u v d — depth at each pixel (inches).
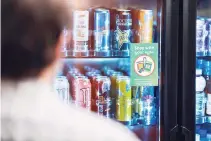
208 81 90.0
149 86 84.0
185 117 79.4
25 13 74.6
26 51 75.3
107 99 82.5
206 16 90.4
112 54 81.8
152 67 82.0
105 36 81.3
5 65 74.2
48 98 77.5
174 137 79.4
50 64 77.4
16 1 73.9
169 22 78.0
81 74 82.9
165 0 77.8
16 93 75.1
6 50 74.1
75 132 79.7
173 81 79.0
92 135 81.2
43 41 76.2
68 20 78.1
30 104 76.1
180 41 78.5
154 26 83.4
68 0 77.7
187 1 77.9
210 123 91.3
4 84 74.4
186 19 78.1
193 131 80.0
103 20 81.1
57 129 78.4
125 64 84.9
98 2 82.5
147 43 81.7
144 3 85.0
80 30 79.3
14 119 75.3
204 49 87.1
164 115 79.4
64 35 78.0
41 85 76.8
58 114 78.5
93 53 80.6
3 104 74.4
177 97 79.3
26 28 74.9
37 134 76.9
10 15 73.8
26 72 75.5
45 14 75.9
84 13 79.3
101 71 84.6
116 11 82.4
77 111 80.0
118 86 83.1
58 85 78.3
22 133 75.9
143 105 84.4
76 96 80.0
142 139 84.5
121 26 82.4
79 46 79.4
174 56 78.6
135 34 83.1
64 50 78.3
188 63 78.7
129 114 83.7
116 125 82.9
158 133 82.3
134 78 82.2
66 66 80.4
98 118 81.8
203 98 89.0
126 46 82.4
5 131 74.9
